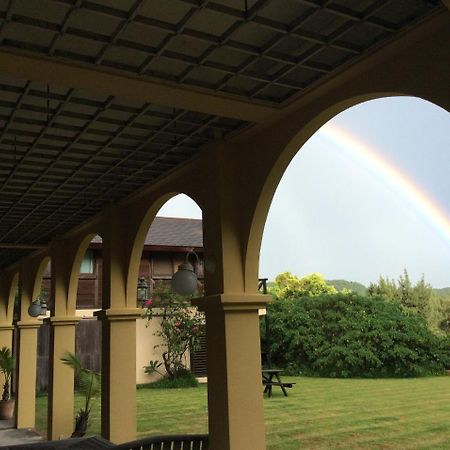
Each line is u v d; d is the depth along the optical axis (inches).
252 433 161.2
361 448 277.7
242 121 160.6
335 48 115.9
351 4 105.0
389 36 110.9
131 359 239.3
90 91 132.6
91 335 590.6
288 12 106.4
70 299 318.0
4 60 116.1
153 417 378.0
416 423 337.1
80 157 188.2
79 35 108.6
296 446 284.2
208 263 172.9
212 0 101.7
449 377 599.8
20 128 161.2
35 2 102.9
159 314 593.6
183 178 196.2
